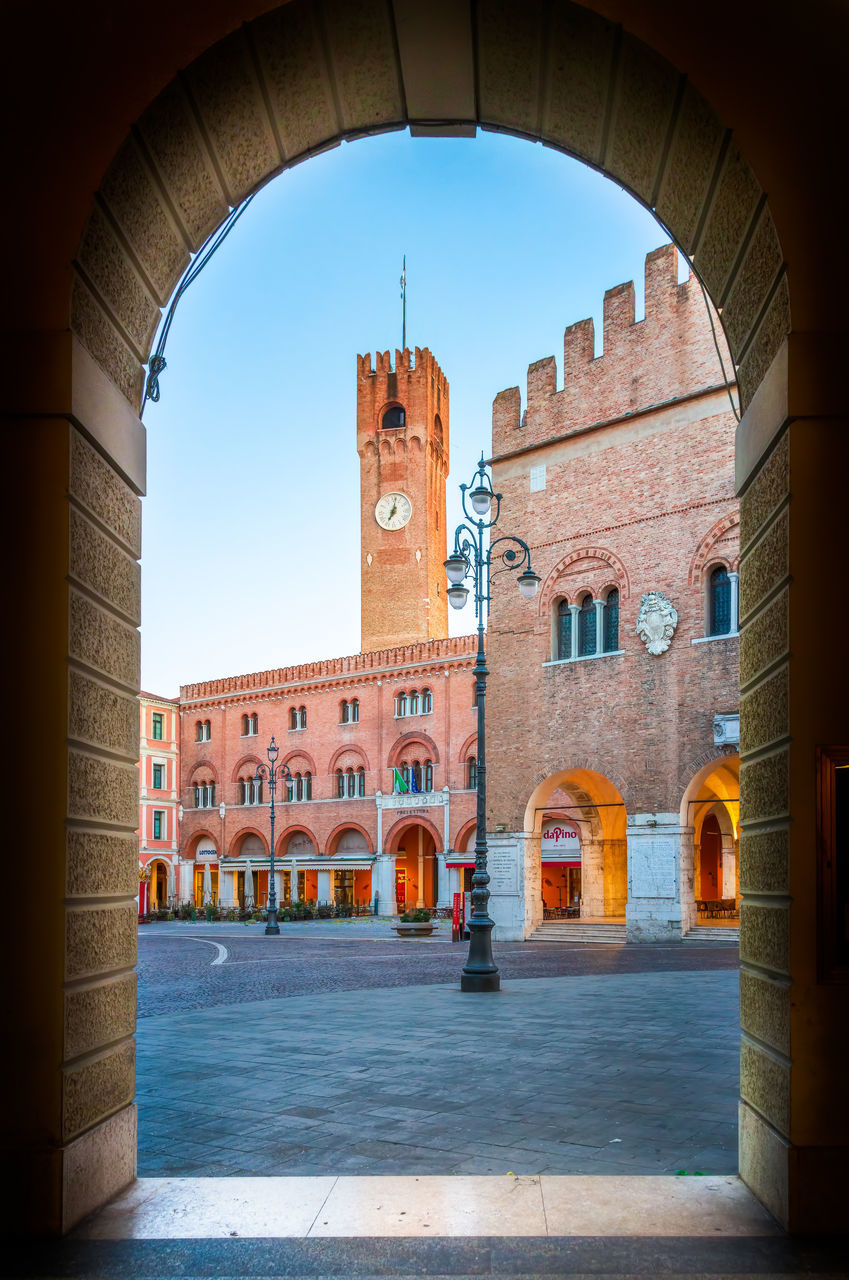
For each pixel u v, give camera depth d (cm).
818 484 527
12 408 536
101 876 570
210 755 6656
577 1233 508
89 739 557
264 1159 679
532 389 3241
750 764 603
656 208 689
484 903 1738
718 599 2778
